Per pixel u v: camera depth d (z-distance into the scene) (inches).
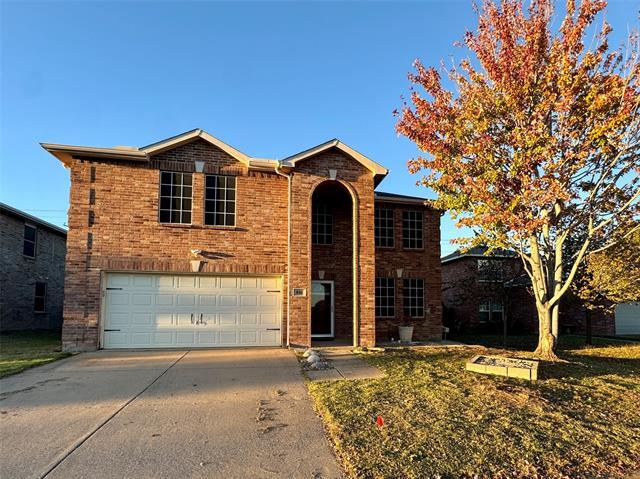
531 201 368.5
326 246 620.7
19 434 211.8
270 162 516.1
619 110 343.6
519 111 369.7
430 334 653.9
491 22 385.4
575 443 206.1
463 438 205.9
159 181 494.0
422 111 414.6
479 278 738.2
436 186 438.9
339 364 396.2
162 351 460.1
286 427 224.7
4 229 678.5
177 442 202.5
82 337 458.6
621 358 521.7
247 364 391.5
